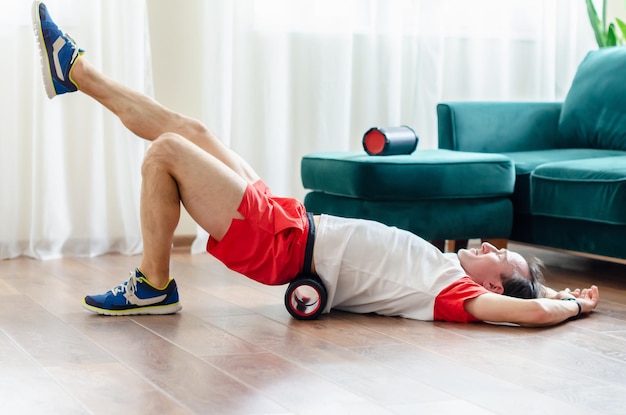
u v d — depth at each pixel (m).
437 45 4.58
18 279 3.26
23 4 3.76
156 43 4.15
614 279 3.50
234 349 2.21
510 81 4.86
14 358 2.07
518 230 3.78
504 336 2.43
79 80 2.70
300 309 2.62
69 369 1.98
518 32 4.84
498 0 4.73
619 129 4.00
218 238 2.58
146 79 4.00
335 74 4.37
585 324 2.63
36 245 3.82
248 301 2.88
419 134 4.62
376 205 3.51
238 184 2.55
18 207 3.83
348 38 4.38
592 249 3.40
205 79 4.10
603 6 4.71
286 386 1.88
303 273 2.62
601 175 3.26
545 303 2.57
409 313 2.64
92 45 3.86
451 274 2.62
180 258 3.88
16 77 3.74
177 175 2.51
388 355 2.18
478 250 2.71
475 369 2.07
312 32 4.31
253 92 4.22
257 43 4.20
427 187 3.51
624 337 2.46
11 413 1.66
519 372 2.05
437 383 1.93
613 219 3.21
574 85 4.28
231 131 4.19
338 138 4.41
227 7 4.09
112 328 2.42
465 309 2.57
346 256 2.61
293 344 2.28
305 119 4.35
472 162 3.59
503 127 4.18
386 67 4.51
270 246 2.57
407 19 4.61
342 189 3.59
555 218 3.57
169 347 2.21
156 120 2.69
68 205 3.89
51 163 3.82
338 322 2.57
